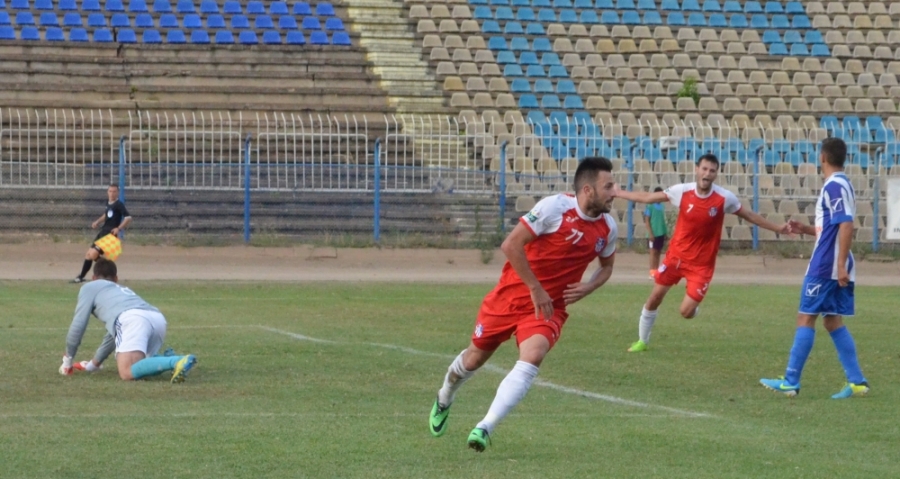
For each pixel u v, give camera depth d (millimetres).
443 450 13281
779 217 53125
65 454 12570
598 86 63688
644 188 52219
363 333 25781
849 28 72250
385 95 58781
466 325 27750
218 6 65125
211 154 49062
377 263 46625
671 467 12516
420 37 64750
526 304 13312
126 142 49438
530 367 12961
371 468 12203
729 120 62062
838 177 17859
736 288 40094
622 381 19453
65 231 46188
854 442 14398
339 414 15594
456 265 47156
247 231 46844
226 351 22156
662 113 61344
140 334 18516
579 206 13359
